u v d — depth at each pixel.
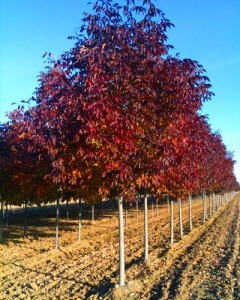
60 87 8.20
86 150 7.80
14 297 9.31
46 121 8.17
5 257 14.67
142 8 8.29
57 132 8.08
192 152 9.52
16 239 20.09
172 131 8.18
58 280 10.87
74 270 12.16
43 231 24.17
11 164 14.74
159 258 13.73
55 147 8.15
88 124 7.36
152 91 7.97
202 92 8.23
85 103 7.47
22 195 16.95
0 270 12.35
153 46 8.08
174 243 17.28
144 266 12.38
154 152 8.12
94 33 8.23
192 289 9.69
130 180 8.16
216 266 12.53
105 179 8.32
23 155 11.94
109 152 7.66
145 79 8.00
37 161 10.62
